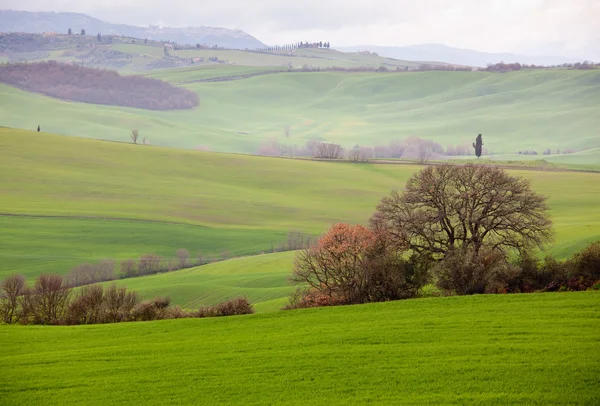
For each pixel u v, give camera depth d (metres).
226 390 49.84
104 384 52.59
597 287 78.94
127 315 89.69
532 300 69.69
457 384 46.94
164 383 52.06
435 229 101.38
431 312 68.25
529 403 42.97
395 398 45.75
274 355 57.22
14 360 60.25
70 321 91.62
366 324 65.50
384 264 87.56
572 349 52.03
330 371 52.00
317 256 94.50
